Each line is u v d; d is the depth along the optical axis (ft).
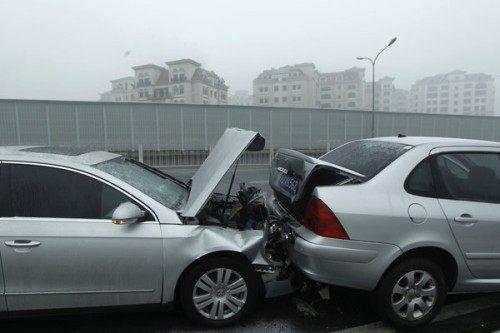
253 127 78.38
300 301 11.34
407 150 10.27
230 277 9.78
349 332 9.71
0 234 8.45
